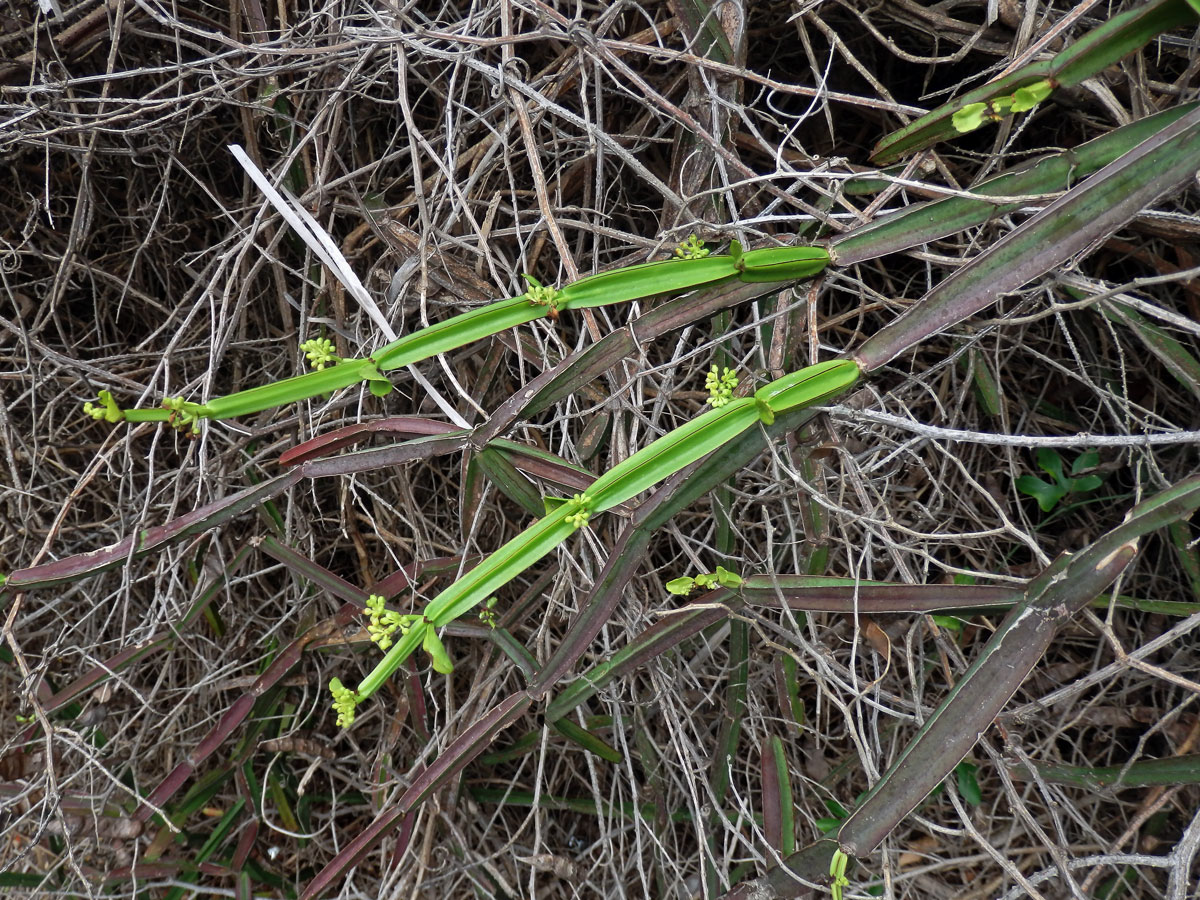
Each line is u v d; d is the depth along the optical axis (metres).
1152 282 0.49
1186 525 0.66
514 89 0.61
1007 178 0.50
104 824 0.73
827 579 0.54
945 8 0.67
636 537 0.53
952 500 0.73
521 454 0.56
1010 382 0.76
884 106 0.57
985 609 0.51
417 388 0.75
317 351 0.48
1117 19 0.45
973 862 0.72
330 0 0.66
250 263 0.77
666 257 0.65
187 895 0.76
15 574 0.57
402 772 0.76
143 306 0.82
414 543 0.77
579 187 0.74
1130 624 0.72
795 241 0.58
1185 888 0.51
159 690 0.82
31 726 0.68
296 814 0.77
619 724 0.66
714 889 0.68
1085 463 0.70
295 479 0.56
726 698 0.69
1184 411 0.71
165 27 0.73
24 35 0.70
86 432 0.80
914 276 0.73
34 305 0.81
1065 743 0.74
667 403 0.68
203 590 0.68
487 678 0.70
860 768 0.75
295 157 0.67
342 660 0.78
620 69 0.59
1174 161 0.45
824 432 0.55
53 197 0.77
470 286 0.67
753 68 0.76
